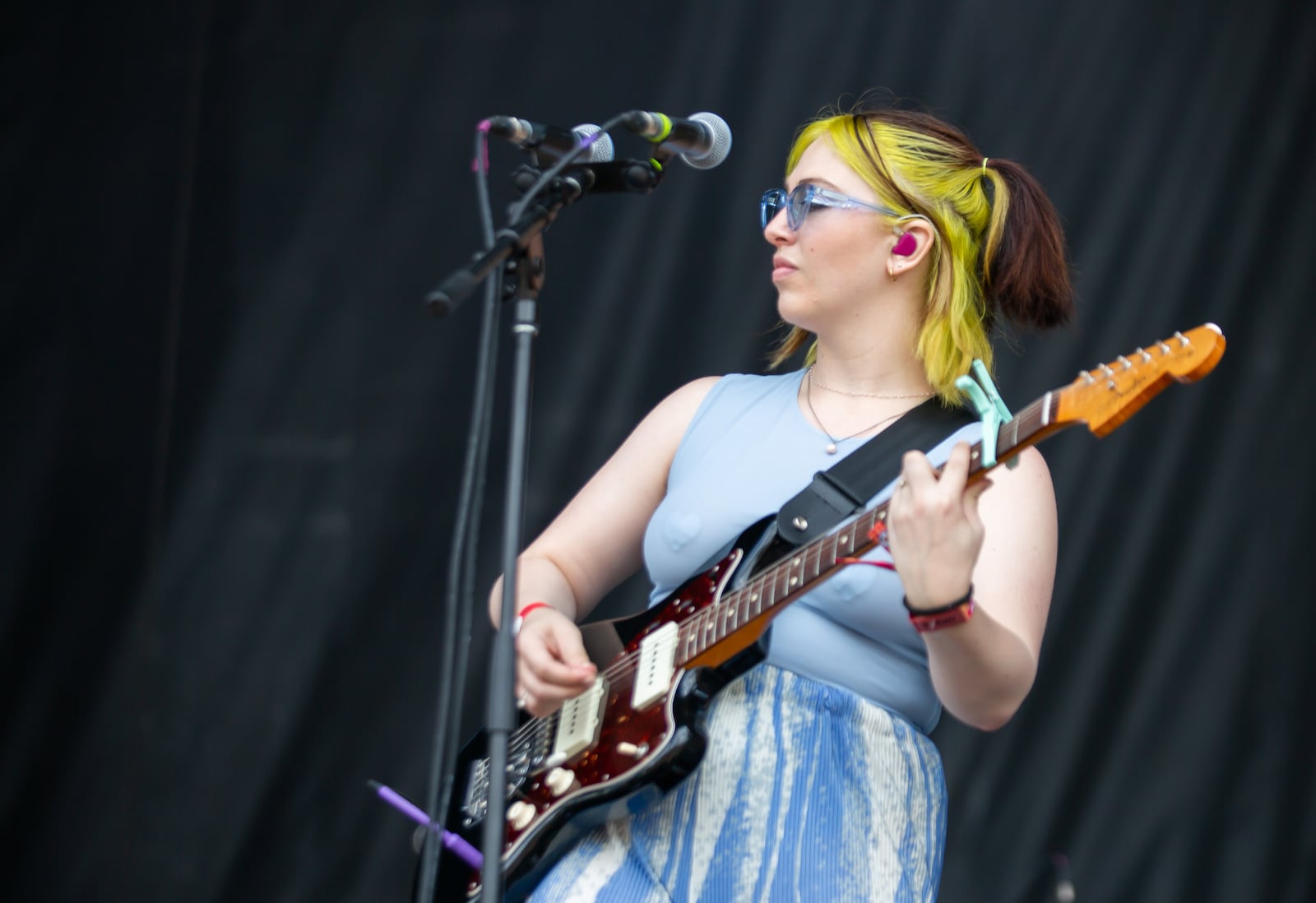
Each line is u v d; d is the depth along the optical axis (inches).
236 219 513.0
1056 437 437.1
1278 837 408.2
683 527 254.2
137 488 507.2
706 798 232.5
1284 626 415.5
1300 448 420.5
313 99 513.0
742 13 477.1
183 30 525.0
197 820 482.6
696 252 472.4
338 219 505.7
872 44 463.2
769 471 252.5
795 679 235.9
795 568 225.6
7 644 505.0
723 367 464.1
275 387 502.6
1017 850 421.4
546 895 238.4
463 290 204.2
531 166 236.8
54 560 508.4
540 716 253.3
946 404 249.4
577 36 492.1
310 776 478.6
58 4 530.9
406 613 480.7
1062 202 440.1
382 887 466.9
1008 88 449.1
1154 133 436.8
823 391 261.0
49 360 518.0
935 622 198.7
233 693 487.8
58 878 488.1
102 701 497.4
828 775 229.8
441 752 210.1
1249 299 426.9
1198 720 417.7
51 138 526.6
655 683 239.1
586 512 279.7
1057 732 425.4
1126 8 443.5
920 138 259.4
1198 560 422.9
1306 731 411.2
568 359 477.1
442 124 501.4
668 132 243.4
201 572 498.0
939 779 243.1
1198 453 426.6
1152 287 431.2
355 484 491.2
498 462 479.2
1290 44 431.2
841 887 223.5
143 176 521.0
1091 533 429.7
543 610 253.1
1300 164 427.5
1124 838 416.5
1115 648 424.2
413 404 490.6
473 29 502.9
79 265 520.7
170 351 511.8
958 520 196.2
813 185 255.4
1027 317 265.0
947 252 253.8
